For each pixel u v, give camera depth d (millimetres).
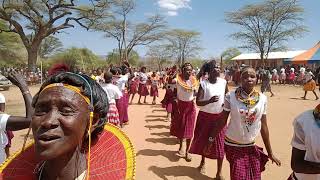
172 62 66875
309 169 2330
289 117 11609
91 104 1312
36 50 34812
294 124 2398
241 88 3869
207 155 5180
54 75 1328
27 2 32406
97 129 1407
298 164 2365
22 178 1402
